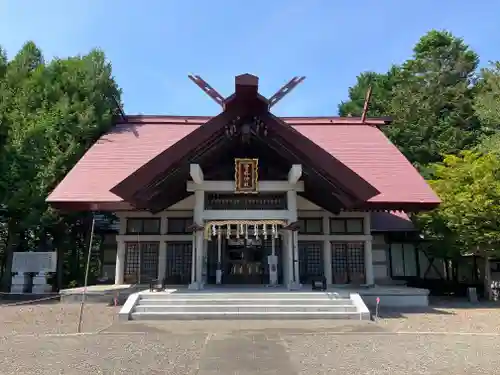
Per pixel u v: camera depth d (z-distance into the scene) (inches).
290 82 542.3
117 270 733.3
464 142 1195.3
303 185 593.0
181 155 516.7
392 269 877.2
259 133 559.8
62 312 520.1
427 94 1343.5
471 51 1368.1
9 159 717.9
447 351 303.4
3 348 312.7
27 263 724.0
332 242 743.1
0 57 867.4
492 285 734.5
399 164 772.0
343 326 412.8
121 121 903.7
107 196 658.8
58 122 805.9
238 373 245.8
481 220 641.0
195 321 439.8
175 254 740.7
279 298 502.6
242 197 616.1
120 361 272.5
